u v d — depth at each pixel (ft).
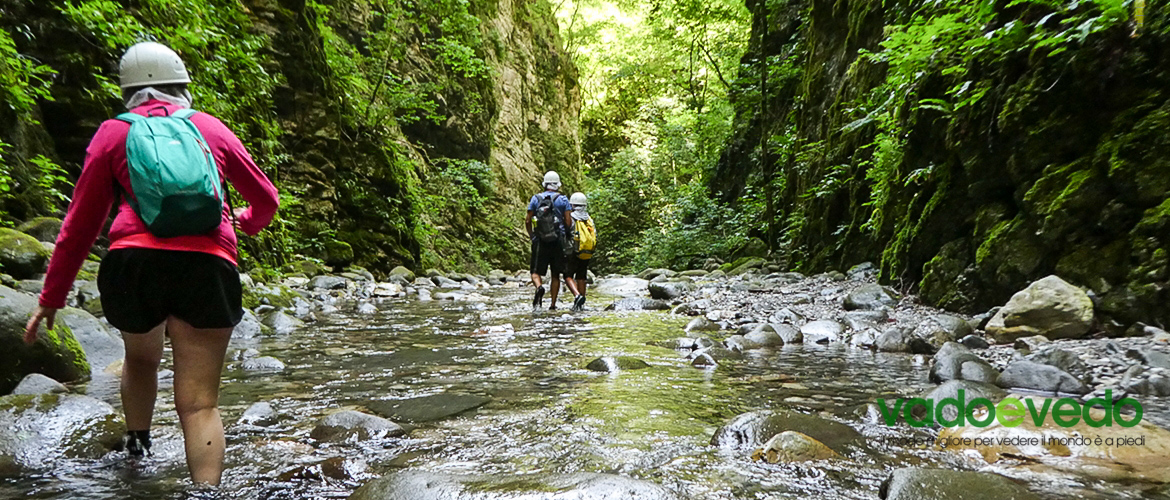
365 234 45.91
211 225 6.09
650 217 85.66
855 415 9.31
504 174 83.61
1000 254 17.22
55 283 6.10
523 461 7.33
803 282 32.24
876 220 27.68
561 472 6.91
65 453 7.22
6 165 19.95
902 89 23.54
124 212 6.25
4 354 10.15
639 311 25.90
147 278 6.15
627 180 88.28
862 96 33.24
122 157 6.04
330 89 44.32
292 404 10.07
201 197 5.88
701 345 15.66
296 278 33.91
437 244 60.70
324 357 14.55
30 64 20.83
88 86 24.58
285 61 40.65
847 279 30.60
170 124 6.16
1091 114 15.71
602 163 128.36
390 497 5.88
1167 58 14.37
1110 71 15.16
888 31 23.41
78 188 6.04
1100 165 15.02
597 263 86.12
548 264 27.12
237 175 6.64
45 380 10.23
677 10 66.23
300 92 41.55
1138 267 13.82
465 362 13.91
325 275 36.60
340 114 45.83
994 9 18.71
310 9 44.55
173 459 7.27
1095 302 14.29
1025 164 16.98
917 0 27.02
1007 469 6.95
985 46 18.04
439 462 7.30
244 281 22.86
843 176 34.55
